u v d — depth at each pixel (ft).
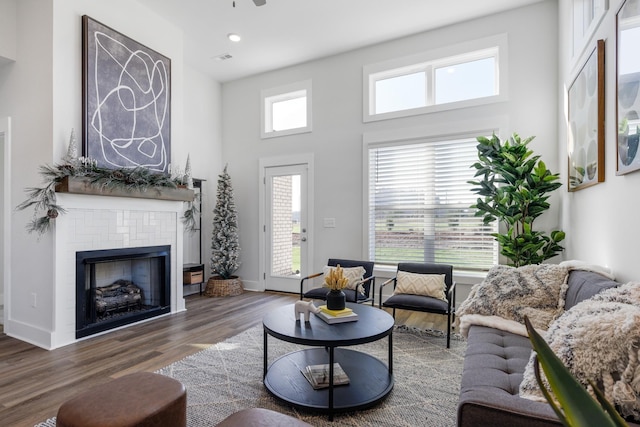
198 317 13.16
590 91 8.35
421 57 14.53
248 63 17.26
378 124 15.39
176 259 14.02
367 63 15.70
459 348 9.96
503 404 3.79
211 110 18.94
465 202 13.79
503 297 8.16
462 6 12.76
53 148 10.12
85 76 10.81
